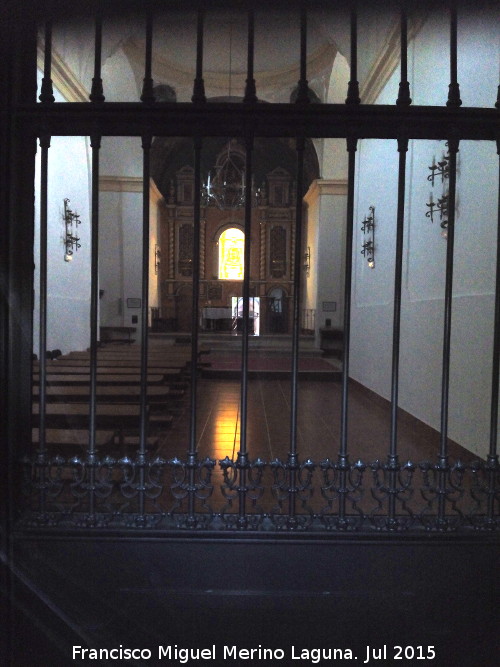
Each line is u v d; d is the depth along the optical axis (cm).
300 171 225
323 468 231
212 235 2222
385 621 228
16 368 232
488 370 437
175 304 2202
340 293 1594
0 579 223
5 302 223
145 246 230
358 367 939
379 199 810
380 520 231
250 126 224
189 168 2198
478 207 462
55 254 887
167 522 232
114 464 231
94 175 227
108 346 1239
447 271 229
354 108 221
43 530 227
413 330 639
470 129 223
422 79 605
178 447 538
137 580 229
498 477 239
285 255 2214
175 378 738
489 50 427
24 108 224
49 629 227
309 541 227
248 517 234
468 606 228
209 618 228
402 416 671
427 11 234
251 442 562
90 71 851
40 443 232
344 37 766
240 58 1155
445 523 229
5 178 221
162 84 1247
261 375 1137
